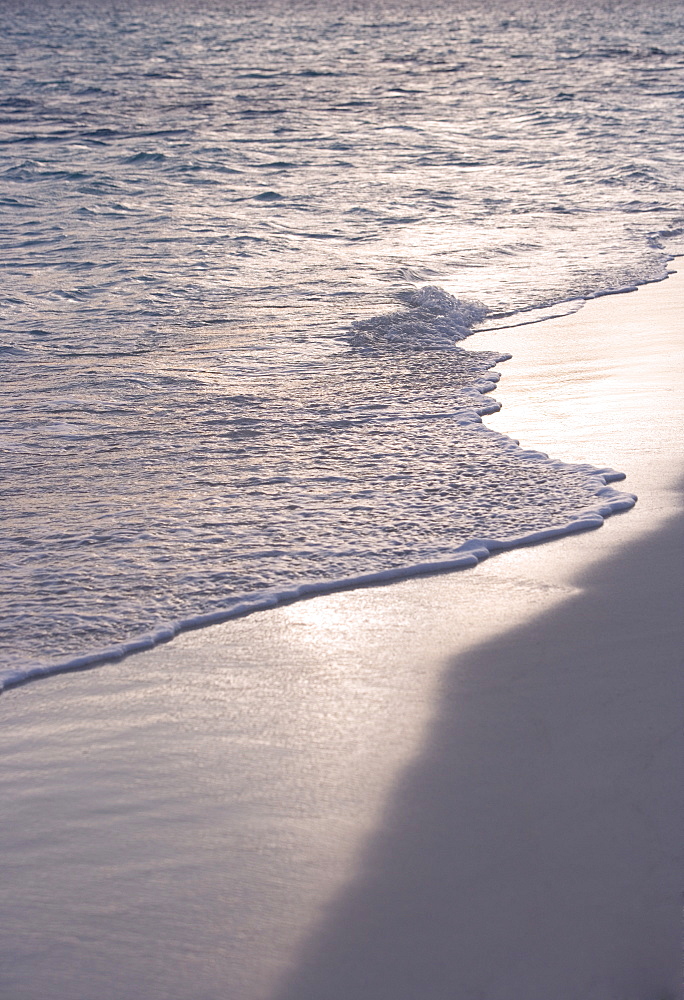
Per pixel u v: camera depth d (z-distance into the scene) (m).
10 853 2.77
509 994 2.32
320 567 4.51
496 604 4.14
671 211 13.34
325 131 21.23
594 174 15.88
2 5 82.19
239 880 2.66
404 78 31.83
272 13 70.56
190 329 8.59
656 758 3.09
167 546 4.76
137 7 78.94
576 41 44.00
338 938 2.47
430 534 4.81
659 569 4.38
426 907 2.56
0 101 27.19
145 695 3.56
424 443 5.99
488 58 37.88
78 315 9.05
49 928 2.52
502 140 19.67
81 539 4.85
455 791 2.98
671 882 2.60
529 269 10.59
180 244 11.66
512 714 3.36
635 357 7.52
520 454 5.75
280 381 7.22
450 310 8.97
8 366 7.66
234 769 3.12
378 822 2.86
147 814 2.93
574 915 2.51
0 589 4.37
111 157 18.25
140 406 6.78
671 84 28.06
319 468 5.68
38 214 13.46
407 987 2.34
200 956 2.44
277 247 11.55
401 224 12.77
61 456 5.94
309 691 3.55
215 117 23.91
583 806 2.89
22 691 3.61
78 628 4.03
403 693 3.51
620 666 3.62
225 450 5.99
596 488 5.25
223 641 3.93
